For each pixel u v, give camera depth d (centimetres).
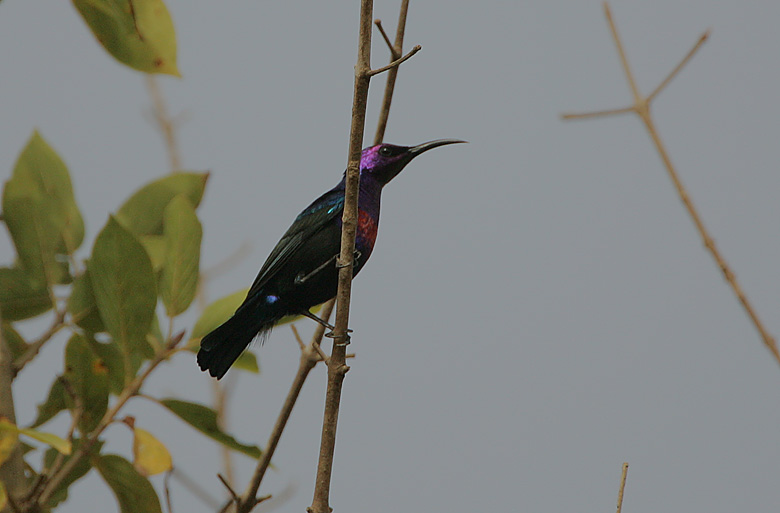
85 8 868
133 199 1076
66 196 1029
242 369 1112
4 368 815
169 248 975
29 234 1007
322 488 775
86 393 902
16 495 775
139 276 905
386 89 1062
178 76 892
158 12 872
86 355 903
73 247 1020
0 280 996
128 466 880
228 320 1005
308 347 925
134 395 905
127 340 916
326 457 785
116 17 864
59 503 923
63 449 714
